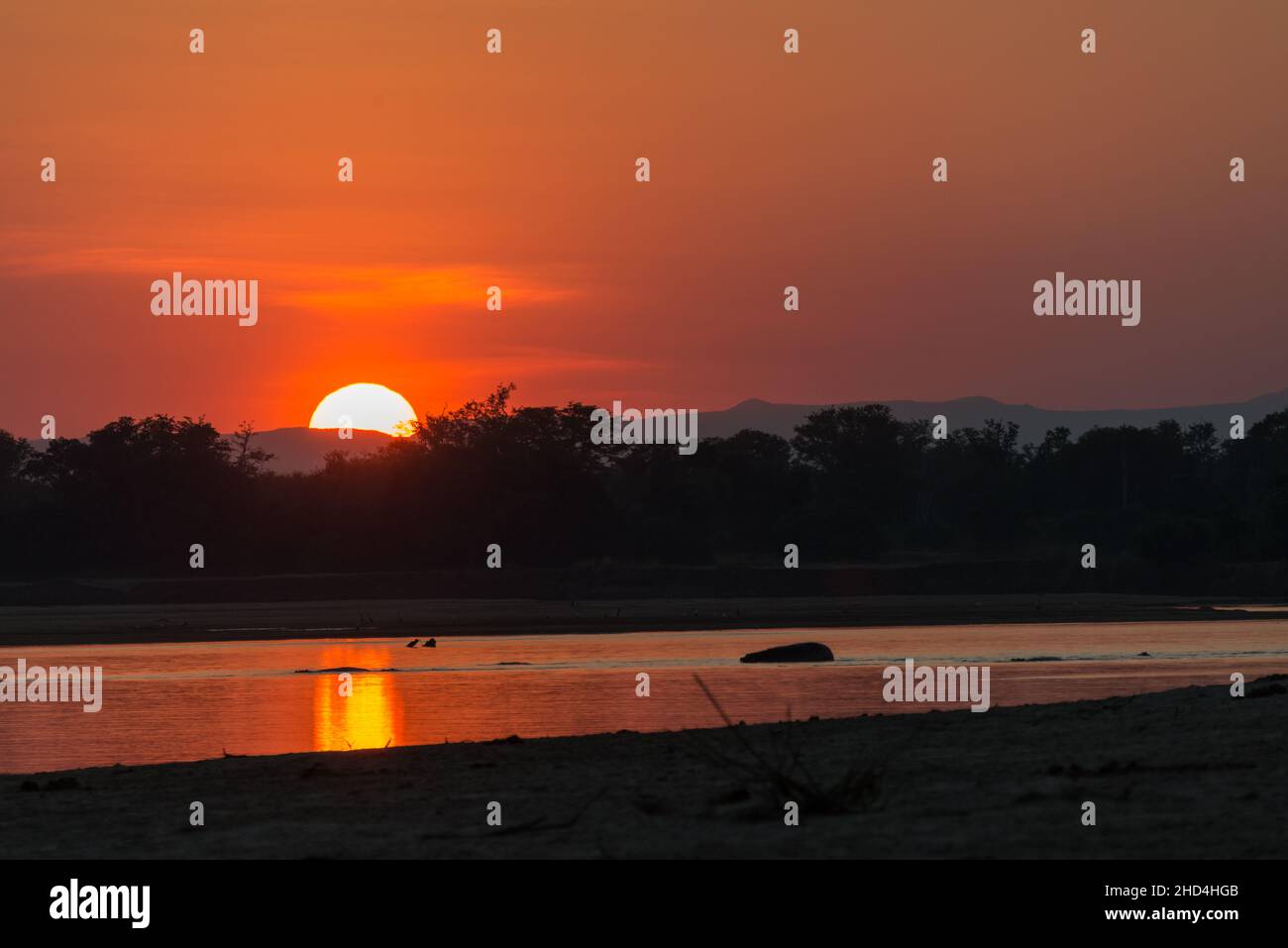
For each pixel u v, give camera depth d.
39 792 21.25
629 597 130.12
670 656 66.25
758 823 15.37
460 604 116.50
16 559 146.88
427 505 144.75
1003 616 101.38
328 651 72.19
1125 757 18.56
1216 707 23.78
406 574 133.88
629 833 15.19
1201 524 138.88
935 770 18.50
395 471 149.88
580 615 102.88
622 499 166.75
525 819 16.44
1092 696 44.06
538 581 132.62
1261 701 24.20
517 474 148.00
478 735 35.53
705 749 21.92
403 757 23.70
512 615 103.31
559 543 144.25
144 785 21.62
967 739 21.84
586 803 17.25
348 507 150.00
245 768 23.09
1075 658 62.78
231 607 114.56
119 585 129.75
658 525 150.00
